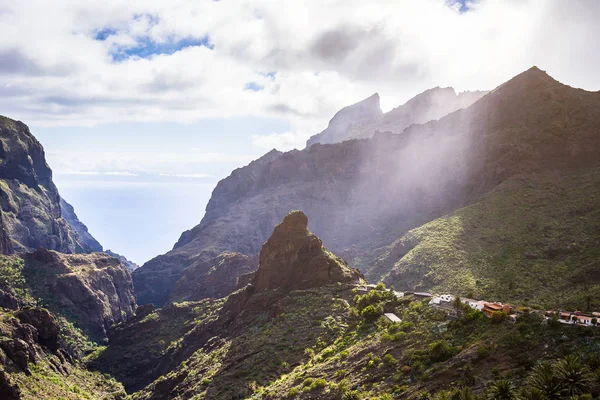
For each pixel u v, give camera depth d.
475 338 101.62
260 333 158.25
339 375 113.00
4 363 142.62
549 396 76.12
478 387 87.62
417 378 98.00
